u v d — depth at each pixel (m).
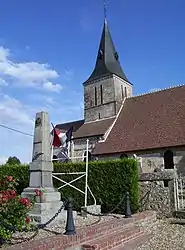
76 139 34.41
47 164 10.55
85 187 13.28
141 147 27.17
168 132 26.98
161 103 31.38
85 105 39.47
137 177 12.68
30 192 9.91
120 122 32.81
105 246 7.14
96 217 10.81
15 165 15.76
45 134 10.83
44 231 8.12
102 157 29.44
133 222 9.45
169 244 7.76
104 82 38.00
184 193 12.58
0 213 6.59
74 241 6.72
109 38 42.25
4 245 6.48
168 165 25.86
